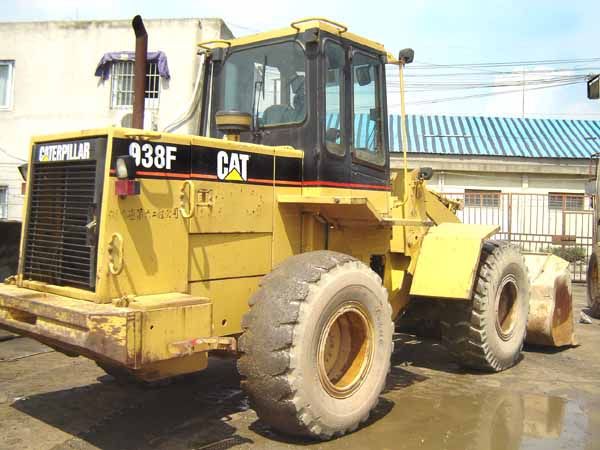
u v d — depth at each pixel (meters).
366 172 5.09
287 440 4.08
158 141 3.93
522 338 6.28
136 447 3.95
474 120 23.55
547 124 23.27
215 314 4.27
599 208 9.66
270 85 4.99
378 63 5.33
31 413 4.59
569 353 6.86
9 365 5.95
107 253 3.69
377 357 4.40
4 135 16.81
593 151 20.09
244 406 4.79
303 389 3.79
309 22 4.74
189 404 4.83
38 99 16.70
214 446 3.97
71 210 3.96
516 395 5.19
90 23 16.50
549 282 6.77
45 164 4.21
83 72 16.50
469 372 5.96
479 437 4.19
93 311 3.43
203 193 4.16
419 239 5.81
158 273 3.92
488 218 18.08
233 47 5.31
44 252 4.16
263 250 4.57
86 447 3.95
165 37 15.91
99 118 16.39
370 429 4.32
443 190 19.64
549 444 4.08
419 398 5.07
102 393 5.10
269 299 3.87
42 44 16.64
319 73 4.69
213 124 5.39
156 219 3.92
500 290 5.93
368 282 4.30
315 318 3.86
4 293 4.02
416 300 6.50
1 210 16.95
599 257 9.21
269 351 3.75
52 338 3.62
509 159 19.64
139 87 4.43
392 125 22.12
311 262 4.10
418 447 4.00
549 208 17.78
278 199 4.63
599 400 5.07
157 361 3.45
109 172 3.71
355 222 5.06
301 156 4.74
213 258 4.25
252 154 4.46
